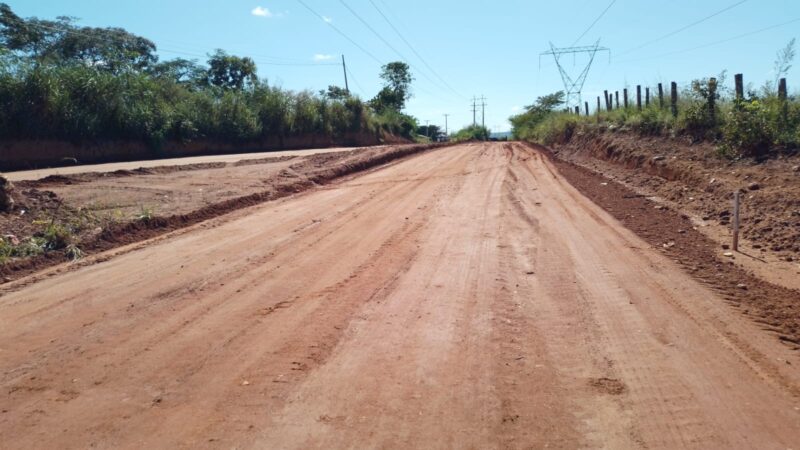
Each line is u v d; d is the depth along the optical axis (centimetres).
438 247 892
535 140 5144
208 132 3497
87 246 890
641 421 390
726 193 1133
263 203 1365
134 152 2877
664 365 474
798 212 911
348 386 443
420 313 600
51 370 474
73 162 2389
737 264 765
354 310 611
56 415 405
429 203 1347
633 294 650
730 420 390
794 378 449
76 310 614
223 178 1688
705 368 468
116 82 2831
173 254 854
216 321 580
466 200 1382
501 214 1170
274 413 404
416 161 2672
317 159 2389
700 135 1647
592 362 482
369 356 496
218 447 364
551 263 788
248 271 760
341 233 1004
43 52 3722
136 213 1077
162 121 3086
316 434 377
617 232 978
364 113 5375
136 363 485
